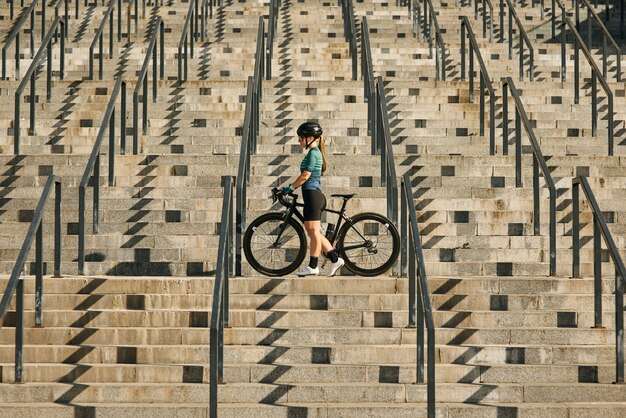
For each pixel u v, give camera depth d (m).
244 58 28.31
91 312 14.52
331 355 13.82
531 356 13.88
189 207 18.61
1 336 14.37
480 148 21.53
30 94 22.95
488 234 17.95
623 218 18.36
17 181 19.44
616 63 28.61
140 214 18.31
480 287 15.45
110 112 18.84
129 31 30.00
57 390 13.03
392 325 14.59
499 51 29.39
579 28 33.56
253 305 15.05
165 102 23.73
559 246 17.53
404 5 33.91
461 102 24.05
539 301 15.06
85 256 17.25
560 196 19.19
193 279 15.35
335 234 16.33
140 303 14.98
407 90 24.50
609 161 20.42
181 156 20.22
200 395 13.07
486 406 12.75
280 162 20.03
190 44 28.02
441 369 13.49
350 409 12.69
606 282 15.56
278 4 32.34
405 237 15.95
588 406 12.76
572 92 24.75
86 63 28.23
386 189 18.08
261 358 13.80
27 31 31.33
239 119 22.77
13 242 17.64
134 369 13.45
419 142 21.80
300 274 15.94
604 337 14.29
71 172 19.88
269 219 16.33
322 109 23.41
